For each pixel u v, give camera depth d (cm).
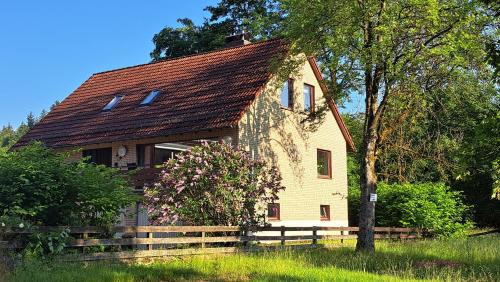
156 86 2705
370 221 1800
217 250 1572
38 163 1274
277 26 2906
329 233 2688
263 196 1856
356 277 1156
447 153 1992
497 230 2922
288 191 2439
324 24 1772
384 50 1703
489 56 841
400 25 1694
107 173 1456
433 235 2600
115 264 1258
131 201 1426
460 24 1672
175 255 1462
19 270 1039
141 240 1398
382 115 1883
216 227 1623
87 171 1369
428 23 1702
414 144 2356
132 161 2389
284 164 2425
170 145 2459
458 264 1444
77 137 2553
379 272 1297
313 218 2586
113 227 1345
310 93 2666
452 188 3312
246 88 2300
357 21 1706
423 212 2577
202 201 1700
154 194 1709
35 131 2825
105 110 2705
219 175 1709
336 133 2842
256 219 1800
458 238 2423
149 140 2314
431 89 1905
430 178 2934
